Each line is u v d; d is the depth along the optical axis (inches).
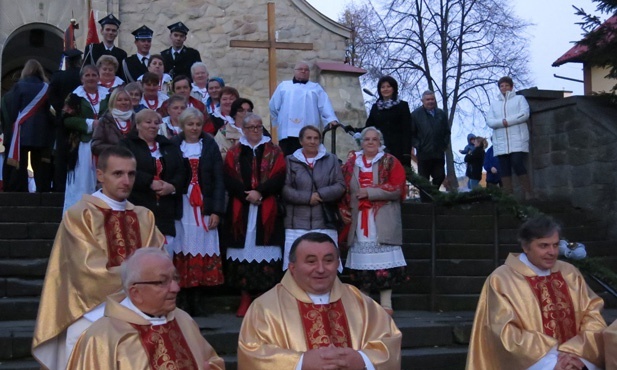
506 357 235.5
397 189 320.2
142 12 694.5
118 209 238.7
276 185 314.5
